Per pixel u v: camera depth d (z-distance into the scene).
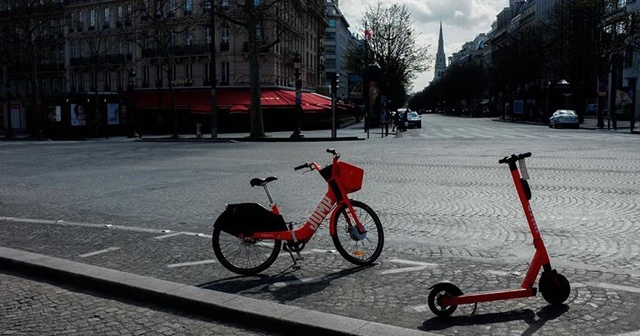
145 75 57.69
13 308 5.29
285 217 9.27
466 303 4.70
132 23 56.88
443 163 17.50
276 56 54.44
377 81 43.31
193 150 25.89
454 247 7.18
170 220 9.26
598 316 4.69
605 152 20.58
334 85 32.97
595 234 7.73
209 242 7.65
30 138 44.75
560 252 6.82
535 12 97.62
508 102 90.19
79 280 5.91
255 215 6.18
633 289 5.36
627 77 57.50
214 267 6.46
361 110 82.25
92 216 9.73
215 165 18.34
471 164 17.09
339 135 38.59
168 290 5.35
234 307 4.90
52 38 56.09
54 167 18.75
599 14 44.47
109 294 5.65
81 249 7.38
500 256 6.70
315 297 5.35
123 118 45.59
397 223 8.69
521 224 8.45
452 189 12.05
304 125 52.44
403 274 6.03
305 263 6.54
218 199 11.34
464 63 121.94
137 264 6.62
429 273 6.04
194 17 52.06
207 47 53.91
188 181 14.23
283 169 16.73
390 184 12.97
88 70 62.72
